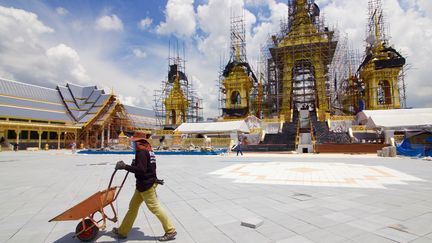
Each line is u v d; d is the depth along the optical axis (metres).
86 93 73.44
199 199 8.14
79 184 11.29
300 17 56.62
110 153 37.53
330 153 33.09
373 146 32.31
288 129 45.09
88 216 4.91
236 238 4.91
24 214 6.72
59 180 12.45
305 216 6.25
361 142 36.78
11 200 8.31
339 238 4.87
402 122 33.69
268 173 14.14
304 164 18.98
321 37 52.84
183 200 8.02
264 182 11.27
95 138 65.31
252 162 21.22
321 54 52.16
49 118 62.38
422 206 7.12
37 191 9.77
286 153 34.03
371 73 49.38
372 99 49.09
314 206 7.18
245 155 31.03
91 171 16.09
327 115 45.62
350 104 59.94
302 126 45.16
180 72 64.94
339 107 58.44
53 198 8.60
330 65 54.66
